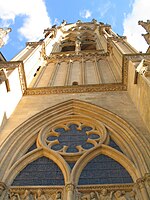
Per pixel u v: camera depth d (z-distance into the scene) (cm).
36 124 1546
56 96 1891
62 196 1077
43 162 1312
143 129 1398
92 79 2267
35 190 1116
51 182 1181
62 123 1602
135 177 1148
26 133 1466
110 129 1464
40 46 2805
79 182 1167
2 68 1772
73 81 2267
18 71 1892
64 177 1188
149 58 1830
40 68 2653
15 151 1335
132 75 1731
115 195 1075
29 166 1292
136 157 1227
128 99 1766
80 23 4938
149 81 1434
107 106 1677
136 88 1636
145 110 1435
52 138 1491
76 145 1407
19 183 1185
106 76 2311
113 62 2547
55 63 2822
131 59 1847
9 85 1645
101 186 1113
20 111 1702
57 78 2367
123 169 1230
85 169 1245
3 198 1078
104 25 4066
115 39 2806
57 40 3897
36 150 1352
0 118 1483
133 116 1538
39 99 1864
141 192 1051
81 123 1597
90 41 3944
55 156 1306
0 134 1441
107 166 1256
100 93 1891
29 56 2316
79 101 1730
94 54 2959
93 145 1391
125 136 1388
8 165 1239
